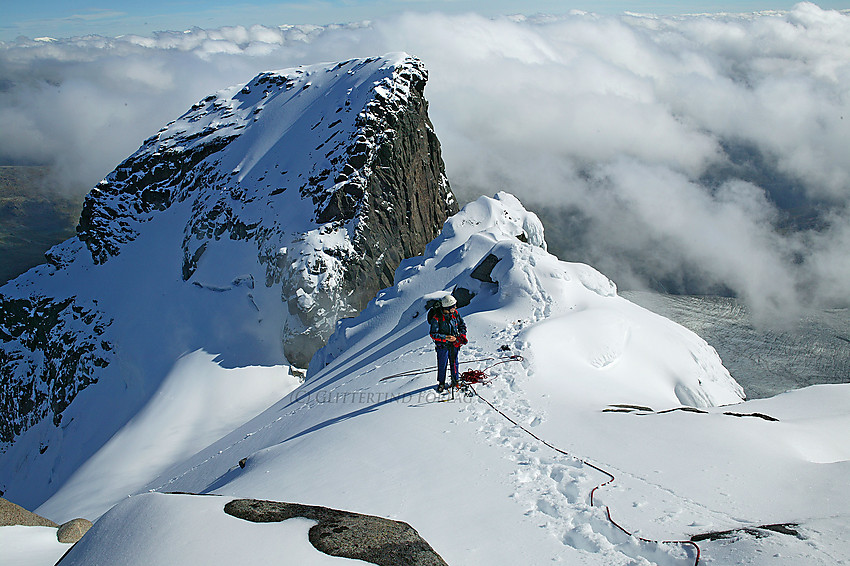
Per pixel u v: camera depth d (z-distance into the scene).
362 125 53.28
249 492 8.05
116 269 64.25
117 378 52.75
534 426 9.22
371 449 8.95
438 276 27.48
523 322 15.59
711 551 4.96
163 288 58.38
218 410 43.31
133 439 41.41
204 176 64.81
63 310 62.72
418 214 57.09
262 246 52.69
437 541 5.73
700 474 6.95
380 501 6.88
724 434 8.23
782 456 7.51
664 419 8.94
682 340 16.83
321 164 53.66
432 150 61.66
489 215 33.62
